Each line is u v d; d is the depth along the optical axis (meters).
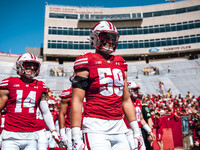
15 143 2.79
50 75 32.25
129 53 41.09
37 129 2.99
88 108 1.85
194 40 39.44
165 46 40.53
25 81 3.06
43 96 3.15
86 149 1.75
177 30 40.62
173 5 41.56
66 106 3.97
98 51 2.07
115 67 1.98
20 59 2.96
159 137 7.56
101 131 1.77
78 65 1.85
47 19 41.22
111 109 1.86
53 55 40.50
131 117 2.17
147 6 42.41
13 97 2.88
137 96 5.05
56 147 5.44
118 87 1.94
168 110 9.09
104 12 42.56
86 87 1.84
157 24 41.53
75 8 42.53
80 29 42.00
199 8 40.16
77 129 1.74
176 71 32.56
